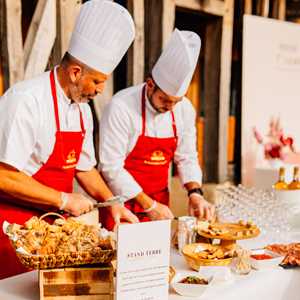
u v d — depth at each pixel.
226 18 4.71
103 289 1.52
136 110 2.67
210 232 2.03
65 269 1.50
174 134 2.81
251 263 1.88
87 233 1.60
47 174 2.18
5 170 1.98
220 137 4.84
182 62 2.38
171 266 1.82
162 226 1.48
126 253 1.42
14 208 2.12
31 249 1.53
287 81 4.97
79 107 2.21
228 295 1.63
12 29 3.14
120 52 2.00
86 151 2.35
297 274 1.88
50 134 2.09
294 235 2.36
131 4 3.82
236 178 5.23
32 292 1.61
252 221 2.25
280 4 5.41
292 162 4.45
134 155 2.75
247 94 4.70
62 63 2.06
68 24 3.39
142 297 1.47
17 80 3.18
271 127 4.86
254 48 4.72
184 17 5.16
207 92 4.87
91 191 2.41
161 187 2.88
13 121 1.96
